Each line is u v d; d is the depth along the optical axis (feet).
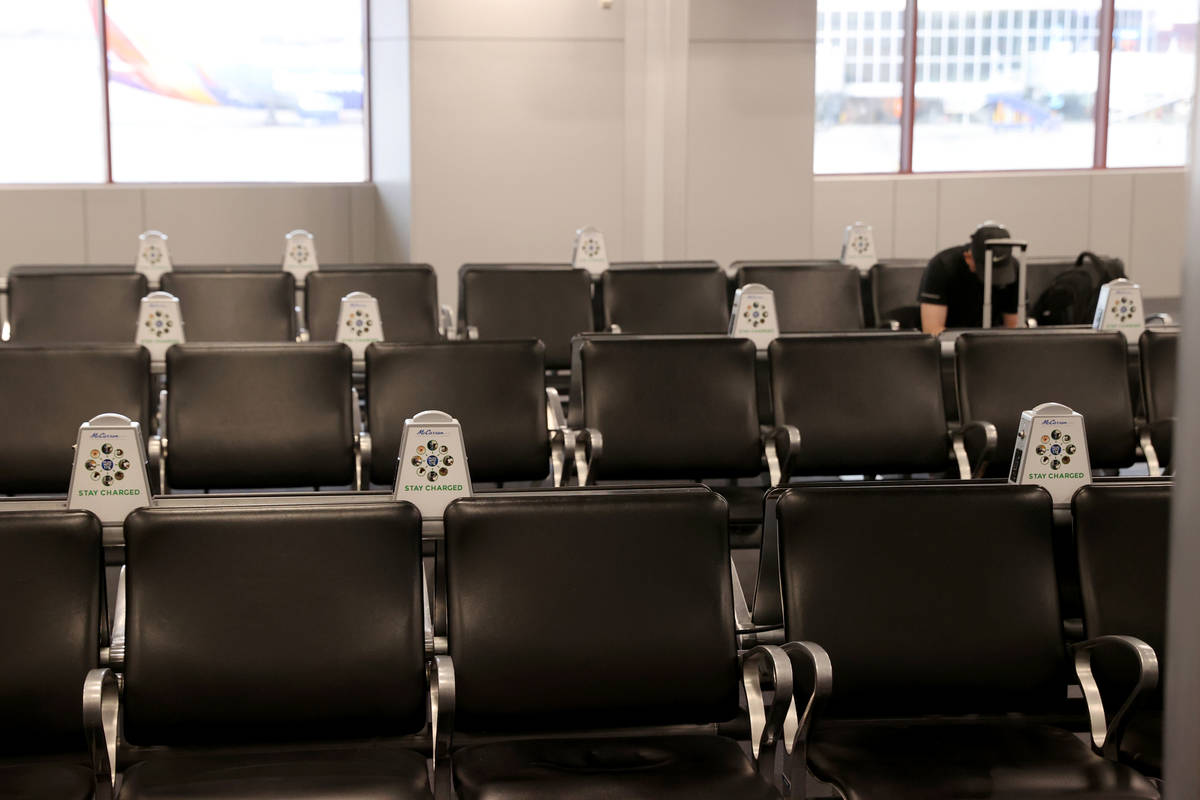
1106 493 9.48
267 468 13.41
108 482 9.24
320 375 13.62
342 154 31.37
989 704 9.05
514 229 29.60
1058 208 36.86
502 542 8.65
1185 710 2.60
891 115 36.14
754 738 8.50
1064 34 36.76
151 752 8.69
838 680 8.87
